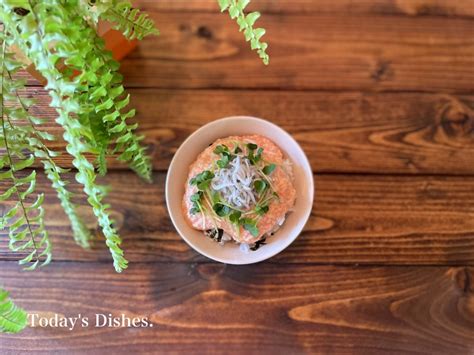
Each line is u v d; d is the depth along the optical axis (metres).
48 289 0.38
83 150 0.25
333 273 0.39
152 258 0.39
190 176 0.37
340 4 0.46
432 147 0.42
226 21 0.45
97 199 0.27
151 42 0.44
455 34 0.46
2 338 0.36
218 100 0.43
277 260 0.39
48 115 0.33
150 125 0.42
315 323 0.37
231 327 0.37
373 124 0.43
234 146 0.37
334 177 0.41
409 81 0.44
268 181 0.36
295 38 0.45
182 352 0.37
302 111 0.43
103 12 0.28
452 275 0.39
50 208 0.39
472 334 0.37
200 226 0.36
